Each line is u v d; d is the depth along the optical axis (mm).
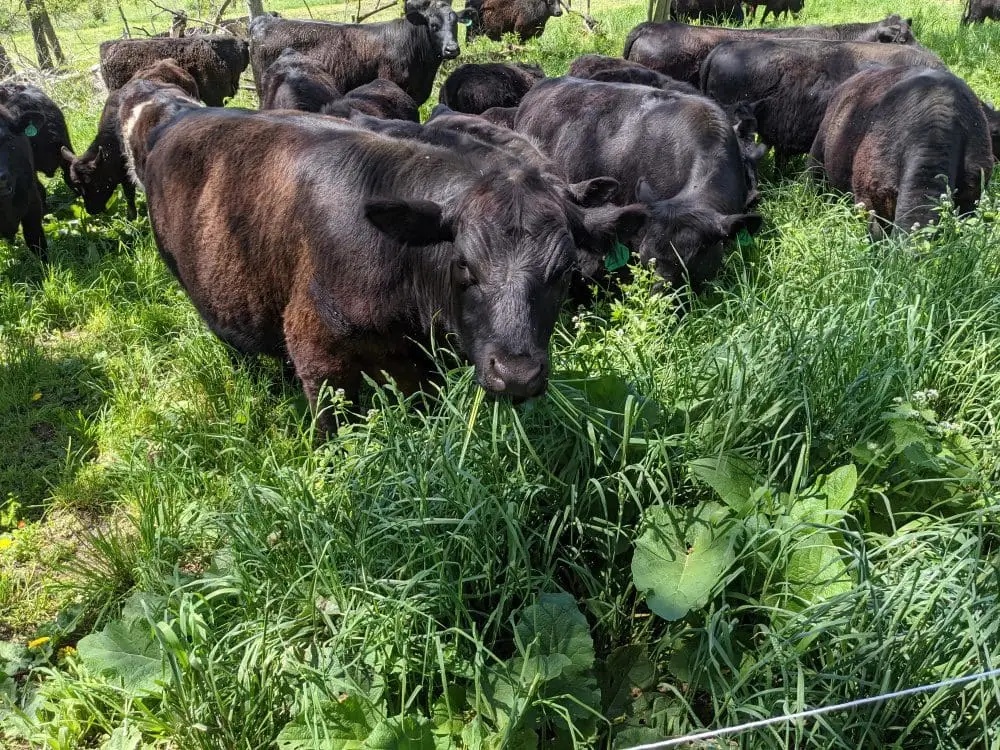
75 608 1875
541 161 2949
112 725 1577
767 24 9727
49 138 4871
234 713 1463
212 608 1665
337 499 1742
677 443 1786
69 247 4074
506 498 1686
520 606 1625
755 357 1936
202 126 2469
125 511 2191
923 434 1734
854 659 1382
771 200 3812
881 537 1589
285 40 6234
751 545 1561
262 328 2367
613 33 9242
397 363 2137
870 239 3297
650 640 1649
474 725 1393
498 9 9914
